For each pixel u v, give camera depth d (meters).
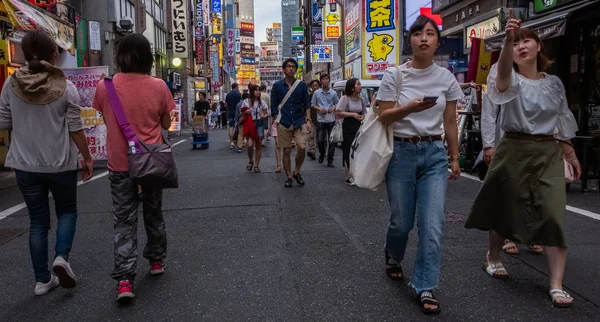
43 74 3.73
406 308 3.51
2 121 3.77
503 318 3.34
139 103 3.75
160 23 33.50
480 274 4.18
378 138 3.57
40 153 3.74
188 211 6.71
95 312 3.54
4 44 10.81
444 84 3.54
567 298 3.49
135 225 3.84
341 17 42.72
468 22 17.89
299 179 8.66
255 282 4.05
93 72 11.34
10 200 7.89
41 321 3.41
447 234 5.39
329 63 50.69
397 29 23.33
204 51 48.19
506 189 3.77
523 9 14.76
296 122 8.40
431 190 3.50
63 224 3.88
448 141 3.66
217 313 3.48
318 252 4.81
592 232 5.38
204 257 4.72
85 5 20.17
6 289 4.01
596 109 10.23
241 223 5.99
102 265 4.55
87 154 3.98
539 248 4.69
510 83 3.54
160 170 3.66
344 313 3.45
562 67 11.12
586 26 10.37
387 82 3.54
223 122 34.81
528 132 3.67
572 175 3.89
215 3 58.62
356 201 7.21
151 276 4.24
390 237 3.77
